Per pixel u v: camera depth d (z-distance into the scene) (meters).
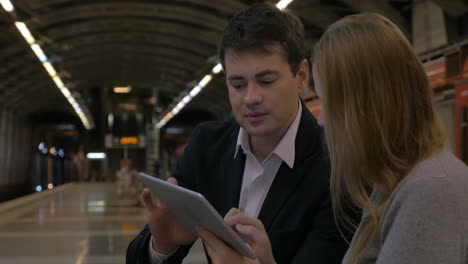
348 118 1.07
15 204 15.20
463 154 7.54
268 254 1.17
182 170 1.71
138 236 1.60
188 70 32.31
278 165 1.48
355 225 1.32
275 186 1.47
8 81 29.02
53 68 23.66
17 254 6.75
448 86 8.23
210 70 26.70
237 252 1.14
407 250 0.89
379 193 1.07
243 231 1.17
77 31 21.34
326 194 1.42
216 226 1.06
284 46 1.31
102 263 6.11
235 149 1.57
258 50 1.29
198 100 43.00
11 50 21.78
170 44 24.78
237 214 1.20
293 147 1.45
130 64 31.73
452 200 0.89
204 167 1.63
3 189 38.81
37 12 17.50
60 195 22.27
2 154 38.19
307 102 9.55
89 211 13.55
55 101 42.41
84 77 35.72
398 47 1.06
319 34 17.44
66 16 18.00
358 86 1.06
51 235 8.63
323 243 1.36
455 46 8.18
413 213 0.90
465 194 0.90
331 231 1.37
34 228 9.73
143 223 10.41
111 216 12.03
